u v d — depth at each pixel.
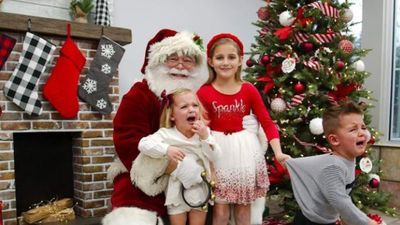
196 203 1.73
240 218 1.88
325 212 1.68
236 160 1.78
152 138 1.70
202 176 1.71
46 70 2.76
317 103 2.89
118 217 1.75
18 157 2.89
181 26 3.86
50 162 3.03
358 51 3.03
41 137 2.99
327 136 1.70
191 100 1.73
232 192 1.77
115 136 1.87
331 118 1.65
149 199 1.83
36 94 2.66
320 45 2.92
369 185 2.95
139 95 1.88
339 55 2.94
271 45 3.03
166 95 1.80
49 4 3.01
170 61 1.91
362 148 1.61
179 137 1.73
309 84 2.81
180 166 1.68
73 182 3.12
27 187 2.94
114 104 3.07
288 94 2.86
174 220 1.76
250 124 1.89
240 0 4.36
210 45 1.89
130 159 1.84
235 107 1.84
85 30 2.86
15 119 2.65
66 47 2.76
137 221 1.71
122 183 1.91
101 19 3.03
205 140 1.69
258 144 1.88
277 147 1.82
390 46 4.00
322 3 2.87
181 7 3.85
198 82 1.99
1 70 2.60
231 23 4.28
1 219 2.53
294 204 2.89
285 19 2.91
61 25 2.75
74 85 2.79
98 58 2.91
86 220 2.87
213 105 1.83
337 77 2.84
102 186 3.02
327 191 1.60
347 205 1.55
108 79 2.96
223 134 1.82
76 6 2.97
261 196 1.87
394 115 4.05
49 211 2.84
